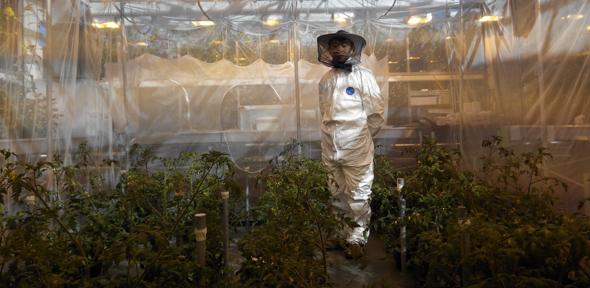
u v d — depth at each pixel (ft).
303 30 17.84
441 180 8.98
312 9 17.66
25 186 7.08
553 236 5.23
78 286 6.66
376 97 12.98
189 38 17.83
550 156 9.06
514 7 11.93
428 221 9.03
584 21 8.77
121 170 16.80
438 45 17.80
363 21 17.80
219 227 9.88
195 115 17.76
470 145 15.93
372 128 13.32
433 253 6.89
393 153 17.80
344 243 7.91
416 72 17.95
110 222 10.69
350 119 12.86
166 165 15.07
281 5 17.58
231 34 17.81
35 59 11.12
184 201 11.80
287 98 17.72
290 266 6.03
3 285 6.68
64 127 12.36
